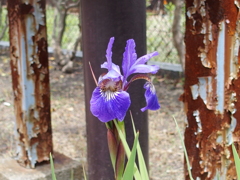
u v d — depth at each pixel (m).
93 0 2.40
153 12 6.80
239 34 1.96
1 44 8.23
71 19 8.27
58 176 2.94
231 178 2.10
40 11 2.82
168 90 5.75
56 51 6.80
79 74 6.64
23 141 2.95
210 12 1.94
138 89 2.52
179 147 3.98
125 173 1.38
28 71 2.85
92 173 2.70
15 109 2.98
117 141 1.52
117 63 2.46
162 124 4.56
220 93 2.01
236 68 1.99
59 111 5.04
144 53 2.56
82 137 4.25
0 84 6.10
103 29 2.42
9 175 2.84
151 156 3.81
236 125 2.04
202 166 2.12
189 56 2.05
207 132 2.07
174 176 3.40
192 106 2.09
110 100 1.46
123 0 2.39
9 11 2.86
